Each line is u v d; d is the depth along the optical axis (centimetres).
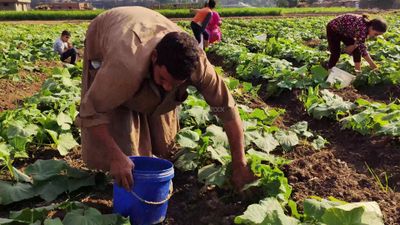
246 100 725
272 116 590
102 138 315
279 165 449
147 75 311
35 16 3853
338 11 4547
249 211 312
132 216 345
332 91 762
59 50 1186
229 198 399
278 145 510
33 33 1848
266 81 880
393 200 393
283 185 377
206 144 441
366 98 734
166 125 434
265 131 517
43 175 400
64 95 682
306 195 402
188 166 439
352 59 920
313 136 558
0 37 1605
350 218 308
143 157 364
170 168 347
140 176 332
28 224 334
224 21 2570
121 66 299
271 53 1214
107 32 336
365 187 422
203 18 1242
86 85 375
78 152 507
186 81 334
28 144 509
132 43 305
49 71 1005
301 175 434
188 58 280
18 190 388
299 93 756
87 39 361
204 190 408
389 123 518
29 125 513
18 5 5778
